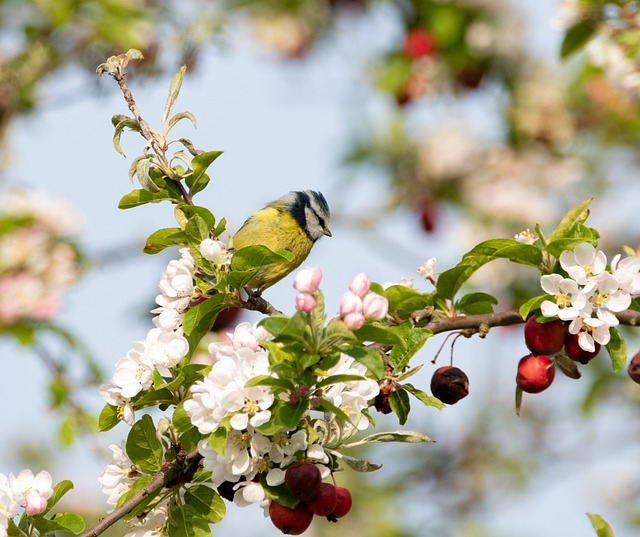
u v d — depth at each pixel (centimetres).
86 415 1184
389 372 641
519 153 1611
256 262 640
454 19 1499
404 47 1516
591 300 623
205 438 594
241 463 562
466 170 1598
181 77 683
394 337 554
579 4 1059
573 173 1598
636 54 1109
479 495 1639
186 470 610
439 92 1534
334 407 545
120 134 678
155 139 674
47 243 1347
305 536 1532
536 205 1583
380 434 594
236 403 551
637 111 1573
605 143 1620
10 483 621
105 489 624
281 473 567
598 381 1511
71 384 1191
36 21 1484
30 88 1476
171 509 613
